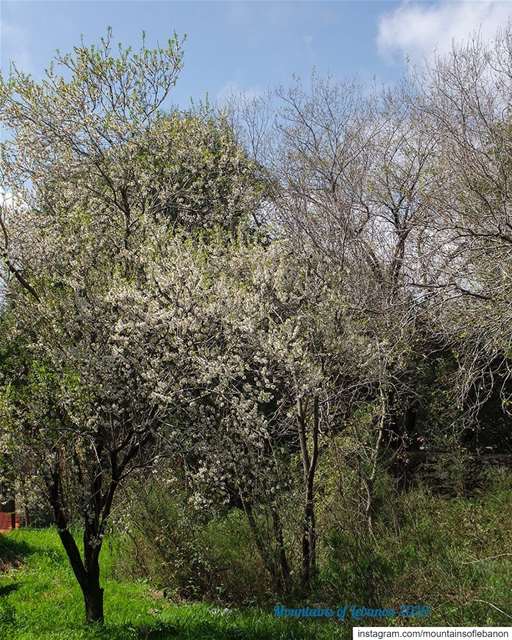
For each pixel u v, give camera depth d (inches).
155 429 309.7
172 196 424.5
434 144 485.4
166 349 298.7
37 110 387.2
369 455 392.5
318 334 346.0
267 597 346.3
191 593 377.4
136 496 352.8
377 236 463.8
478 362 362.0
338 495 364.8
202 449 309.4
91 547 304.8
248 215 468.8
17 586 379.2
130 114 410.0
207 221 434.3
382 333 358.6
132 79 408.2
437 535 329.7
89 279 311.6
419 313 338.0
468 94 406.6
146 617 323.9
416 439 440.8
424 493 382.6
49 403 285.4
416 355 401.4
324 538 352.5
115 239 350.0
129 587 387.9
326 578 327.9
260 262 351.3
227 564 368.5
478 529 331.6
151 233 343.0
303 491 352.8
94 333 300.7
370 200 501.0
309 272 368.2
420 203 413.1
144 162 410.3
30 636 282.0
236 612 331.6
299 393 323.3
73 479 300.5
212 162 442.3
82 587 304.2
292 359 312.5
